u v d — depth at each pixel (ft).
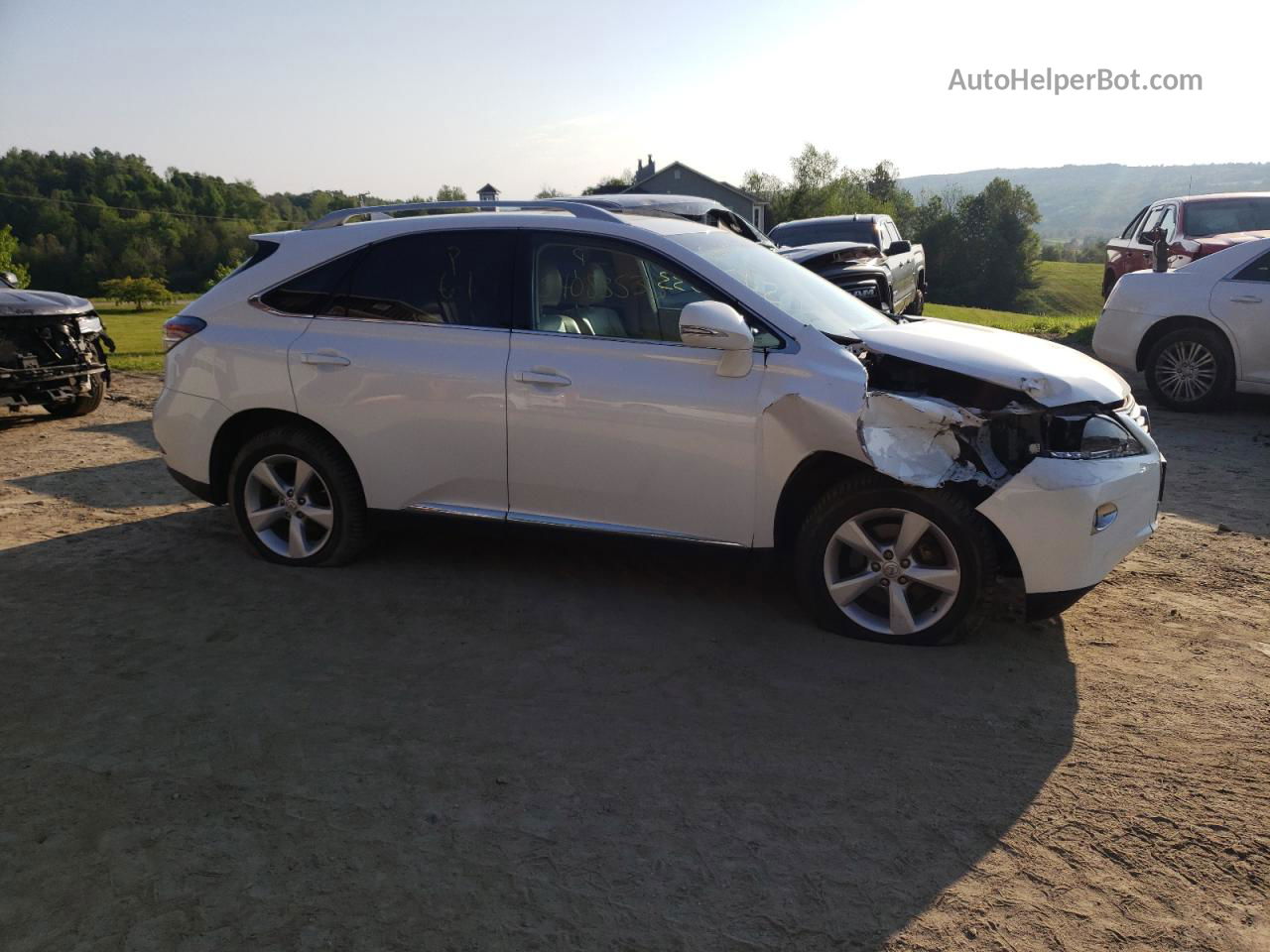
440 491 14.70
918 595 13.25
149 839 8.88
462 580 15.39
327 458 15.20
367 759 10.28
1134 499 12.45
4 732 10.80
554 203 15.31
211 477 16.22
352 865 8.55
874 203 312.71
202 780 9.86
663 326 13.44
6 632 13.50
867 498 12.55
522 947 7.56
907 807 9.43
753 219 224.53
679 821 9.20
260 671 12.31
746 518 13.14
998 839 8.94
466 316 14.37
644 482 13.44
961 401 12.22
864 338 13.14
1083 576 12.10
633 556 16.44
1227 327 27.63
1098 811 9.37
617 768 10.12
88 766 10.11
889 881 8.36
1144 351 29.68
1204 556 16.51
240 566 16.05
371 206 16.01
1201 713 11.27
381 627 13.66
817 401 12.45
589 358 13.56
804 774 10.00
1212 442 24.88
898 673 12.21
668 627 13.66
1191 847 8.83
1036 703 11.49
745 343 12.34
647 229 14.03
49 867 8.48
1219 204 39.52
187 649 12.97
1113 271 48.88
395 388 14.51
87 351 29.58
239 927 7.76
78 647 13.01
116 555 16.65
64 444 26.08
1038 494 11.82
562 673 12.26
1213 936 7.72
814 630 13.51
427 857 8.66
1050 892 8.23
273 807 9.39
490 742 10.64
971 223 363.15
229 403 15.60
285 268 15.52
